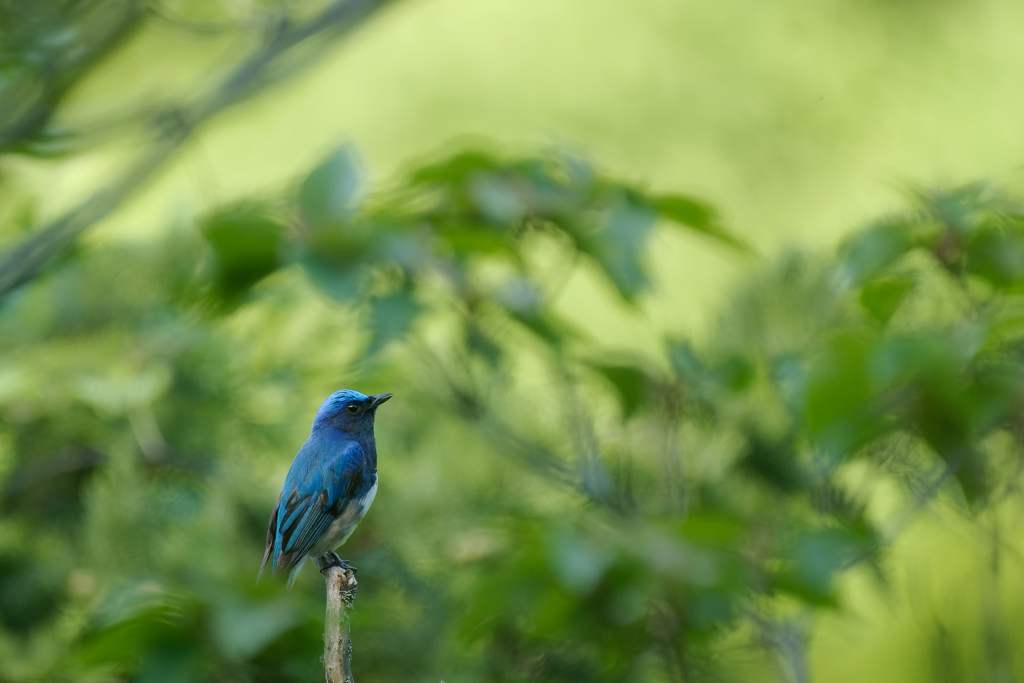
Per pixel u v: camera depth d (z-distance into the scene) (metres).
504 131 19.70
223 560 8.86
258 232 7.90
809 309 9.35
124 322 10.20
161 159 8.29
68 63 7.82
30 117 7.82
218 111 8.27
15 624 8.70
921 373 7.49
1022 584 9.96
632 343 13.96
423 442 10.12
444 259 8.60
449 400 9.11
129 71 11.26
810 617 8.95
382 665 8.97
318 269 7.81
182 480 9.85
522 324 8.58
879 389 7.49
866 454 8.71
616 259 8.44
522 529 8.43
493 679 8.95
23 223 10.48
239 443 10.29
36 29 7.59
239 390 10.34
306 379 10.57
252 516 9.70
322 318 10.69
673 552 7.96
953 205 8.18
